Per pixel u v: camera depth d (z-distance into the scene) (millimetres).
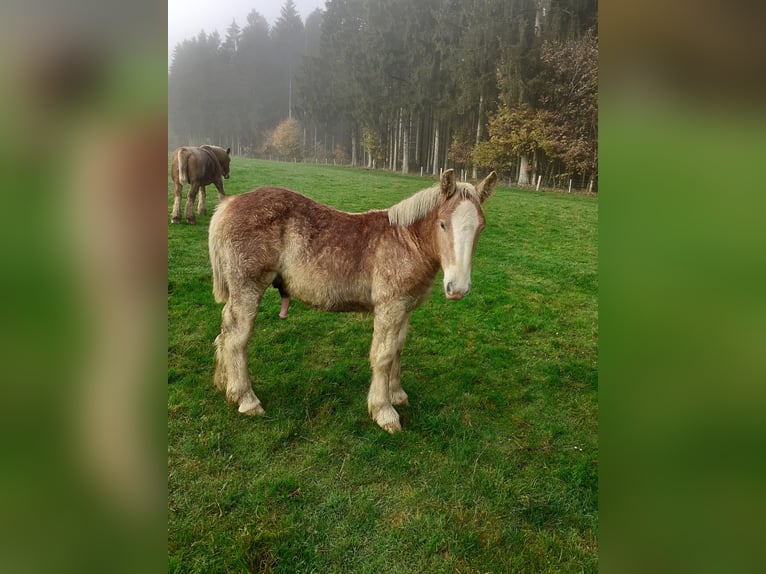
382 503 2307
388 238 2811
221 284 2945
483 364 3842
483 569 1956
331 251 2814
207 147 7633
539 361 3900
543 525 2223
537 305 5086
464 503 2324
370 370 3609
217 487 2344
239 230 2754
